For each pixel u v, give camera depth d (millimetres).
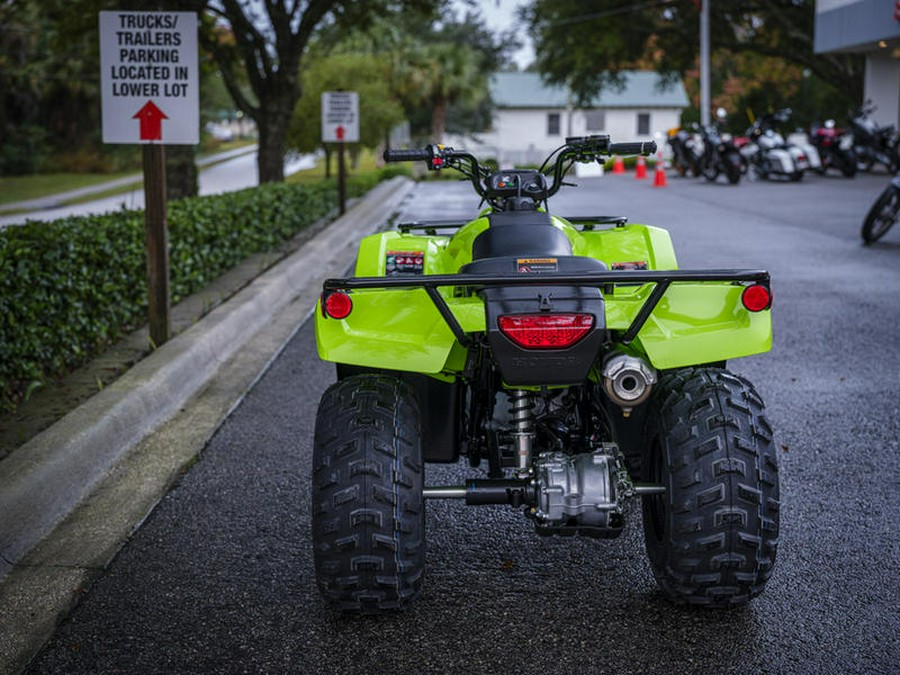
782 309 9516
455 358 3834
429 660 3537
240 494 5203
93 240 7777
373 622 3811
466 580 4172
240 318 9016
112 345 7988
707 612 3844
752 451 3605
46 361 7047
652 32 43031
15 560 4383
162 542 4605
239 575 4250
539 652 3578
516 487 3678
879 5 27406
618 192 25234
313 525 3631
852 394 6770
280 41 19875
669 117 65375
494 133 65250
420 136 63031
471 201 23219
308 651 3613
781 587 4047
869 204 19438
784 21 38594
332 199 21172
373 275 4391
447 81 50000
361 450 3617
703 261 12570
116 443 5750
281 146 20359
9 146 50750
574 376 3412
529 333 3332
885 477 5266
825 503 4930
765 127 27453
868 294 10172
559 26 43656
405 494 3615
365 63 34312
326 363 8062
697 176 31234
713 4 40875
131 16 7559
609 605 3924
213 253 11266
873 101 31812
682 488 3590
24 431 5754
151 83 7633
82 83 50875
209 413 6684
